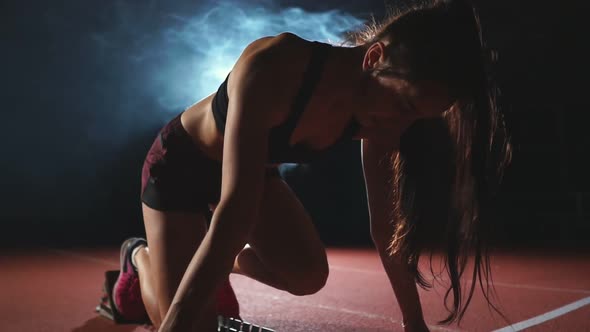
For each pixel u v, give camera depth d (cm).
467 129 156
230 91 160
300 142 168
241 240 135
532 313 297
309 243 217
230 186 137
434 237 177
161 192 204
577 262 520
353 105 160
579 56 841
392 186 195
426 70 136
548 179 894
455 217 168
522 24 840
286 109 155
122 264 292
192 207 206
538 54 861
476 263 167
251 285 422
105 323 294
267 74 148
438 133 171
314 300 356
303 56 154
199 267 131
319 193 1141
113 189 1314
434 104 141
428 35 137
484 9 827
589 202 830
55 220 1281
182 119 206
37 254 682
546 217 859
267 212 218
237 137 141
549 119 891
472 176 157
